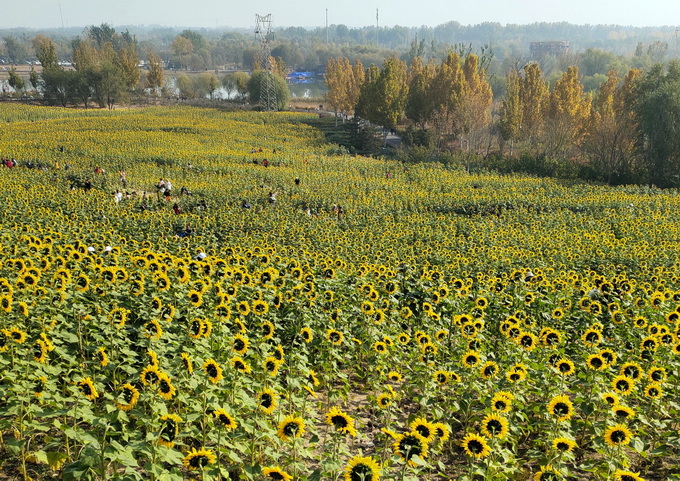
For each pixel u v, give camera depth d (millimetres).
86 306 9117
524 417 7598
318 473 5461
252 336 9625
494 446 6227
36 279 9062
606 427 7137
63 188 32188
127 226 23703
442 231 28734
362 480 4797
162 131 70188
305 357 8375
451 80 75125
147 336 7707
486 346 10891
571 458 6320
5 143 52219
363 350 10422
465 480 5992
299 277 13109
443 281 15484
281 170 47844
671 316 10391
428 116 78750
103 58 127062
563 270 19484
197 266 12469
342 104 91500
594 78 126062
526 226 31875
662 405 8406
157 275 10234
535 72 70062
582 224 31750
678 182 53500
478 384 8305
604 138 57844
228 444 6016
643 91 59938
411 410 9047
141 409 6062
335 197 37156
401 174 49750
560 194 41594
